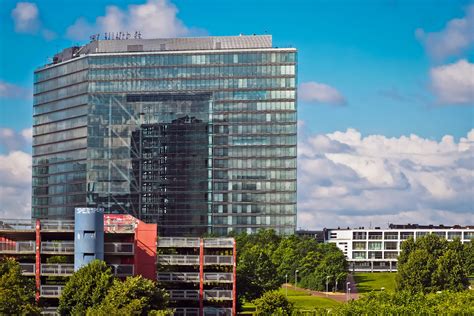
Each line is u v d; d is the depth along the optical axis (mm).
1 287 193250
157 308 197750
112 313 182625
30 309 189500
